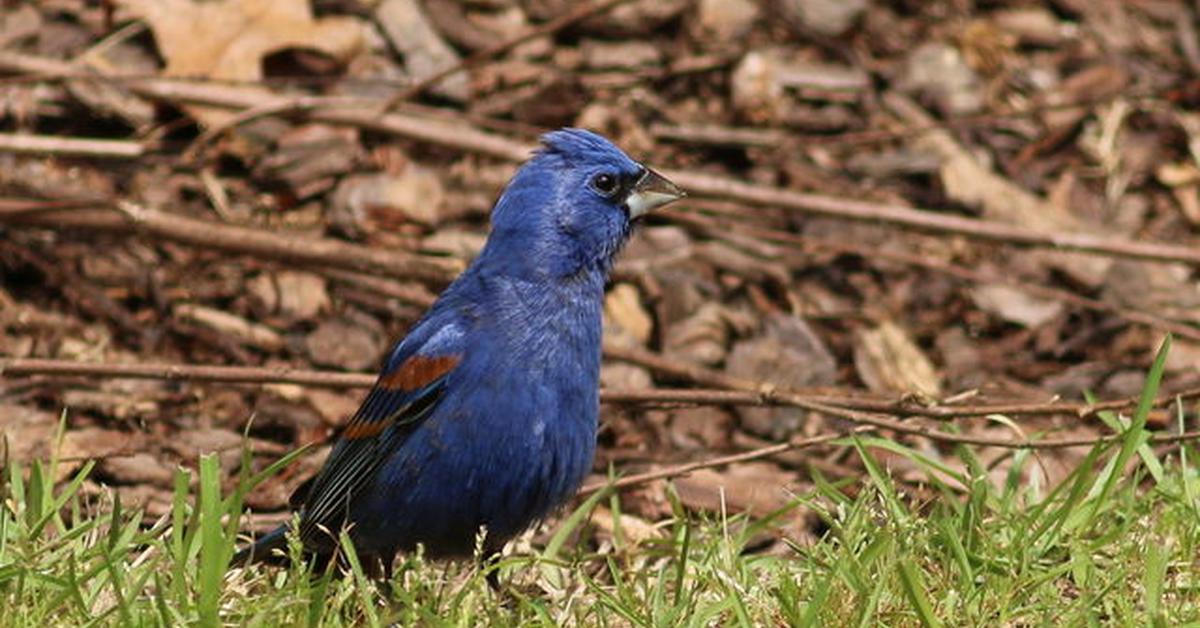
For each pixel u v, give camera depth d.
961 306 13.86
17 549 8.11
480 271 8.41
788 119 15.28
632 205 8.63
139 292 12.84
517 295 8.30
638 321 13.21
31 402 11.31
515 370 8.20
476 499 8.27
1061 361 13.34
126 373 10.62
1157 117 15.98
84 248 13.11
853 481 9.28
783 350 12.98
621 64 15.54
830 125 15.30
